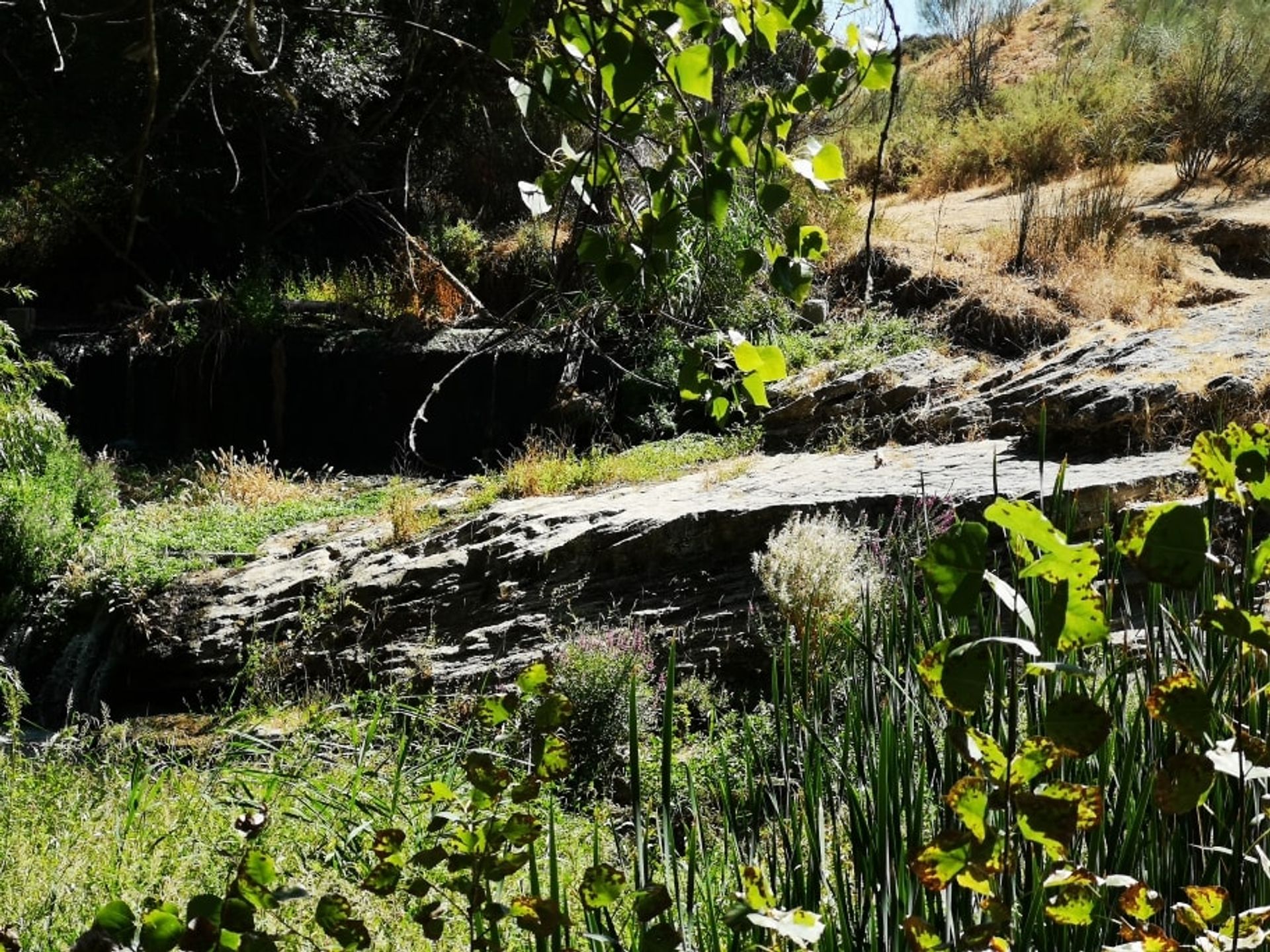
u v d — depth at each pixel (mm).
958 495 8828
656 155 2422
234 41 8422
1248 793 1438
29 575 12586
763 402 2250
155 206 19969
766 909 1245
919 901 1552
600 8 1937
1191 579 1079
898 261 15141
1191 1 23062
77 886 4355
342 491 15656
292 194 20281
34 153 16938
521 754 6008
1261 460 1210
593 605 9734
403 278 18625
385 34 16266
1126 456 9297
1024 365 11836
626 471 12484
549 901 1420
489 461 16109
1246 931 1193
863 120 22078
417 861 1479
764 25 2064
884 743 1687
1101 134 18609
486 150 20391
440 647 10172
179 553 12891
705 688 8234
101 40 14586
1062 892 1249
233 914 1252
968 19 28125
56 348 19422
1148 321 12516
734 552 9594
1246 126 17312
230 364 18422
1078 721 1106
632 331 15102
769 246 2238
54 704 11773
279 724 8359
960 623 1565
